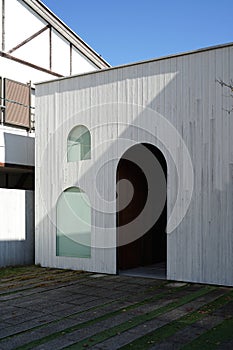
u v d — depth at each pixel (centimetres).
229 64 728
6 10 1212
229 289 693
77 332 473
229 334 464
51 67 1365
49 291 688
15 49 1234
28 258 992
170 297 637
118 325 498
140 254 980
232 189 716
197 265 742
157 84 800
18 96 1168
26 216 995
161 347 426
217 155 733
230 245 713
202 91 752
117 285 734
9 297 646
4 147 1047
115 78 852
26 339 452
